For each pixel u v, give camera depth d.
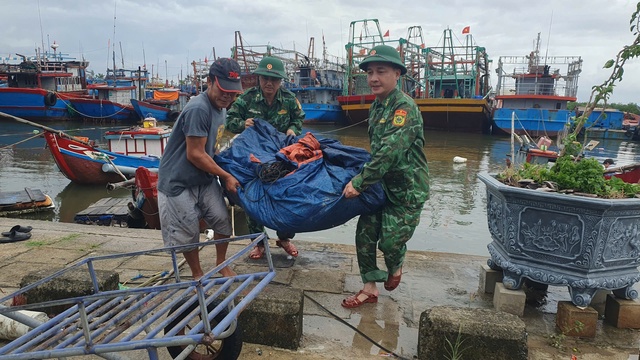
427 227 9.78
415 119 3.24
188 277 4.17
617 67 3.68
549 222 3.31
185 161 3.37
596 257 3.20
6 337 3.02
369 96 32.44
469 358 2.85
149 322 2.24
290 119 4.70
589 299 3.28
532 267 3.46
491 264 4.02
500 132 31.77
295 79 39.66
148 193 8.59
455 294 4.05
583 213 3.16
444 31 38.00
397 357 3.04
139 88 42.16
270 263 2.53
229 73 3.23
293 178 3.38
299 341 3.16
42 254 4.88
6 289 3.93
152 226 8.96
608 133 36.50
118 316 2.29
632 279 3.32
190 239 3.49
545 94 30.97
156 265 4.57
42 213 10.80
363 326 3.45
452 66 41.47
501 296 3.60
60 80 36.16
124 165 14.10
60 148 13.00
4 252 4.91
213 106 3.40
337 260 4.84
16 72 33.59
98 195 13.07
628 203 3.04
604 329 3.45
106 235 5.70
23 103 31.58
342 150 3.69
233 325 2.41
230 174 3.56
